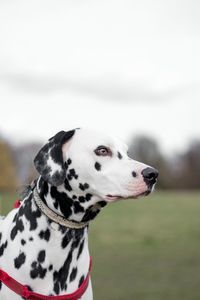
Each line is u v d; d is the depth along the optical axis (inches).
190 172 1723.7
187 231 652.1
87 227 162.4
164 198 1125.1
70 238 156.8
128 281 378.3
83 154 157.5
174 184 1702.8
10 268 156.9
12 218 163.5
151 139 1617.9
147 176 155.3
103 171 157.2
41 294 155.1
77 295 158.7
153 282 373.7
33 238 156.5
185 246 544.1
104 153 158.2
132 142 1601.9
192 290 346.6
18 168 1232.2
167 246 545.0
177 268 426.0
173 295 334.6
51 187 156.3
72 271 158.4
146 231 651.5
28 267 155.4
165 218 780.6
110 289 355.3
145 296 327.9
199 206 943.0
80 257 160.1
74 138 159.6
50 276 155.9
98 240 590.2
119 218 778.2
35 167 157.8
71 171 157.4
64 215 156.0
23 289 154.6
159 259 470.6
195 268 425.4
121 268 430.0
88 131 160.2
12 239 159.2
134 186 155.2
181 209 896.9
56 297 155.9
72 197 156.7
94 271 418.9
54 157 156.3
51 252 155.7
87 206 157.8
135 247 542.6
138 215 815.7
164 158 1681.8
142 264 446.6
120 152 159.9
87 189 157.3
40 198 157.6
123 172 156.6
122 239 594.6
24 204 161.2
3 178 1236.5
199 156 1723.7
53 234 155.8
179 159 1734.7
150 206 944.3
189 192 1507.1
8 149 1262.3
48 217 156.0
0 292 157.1
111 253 507.8
